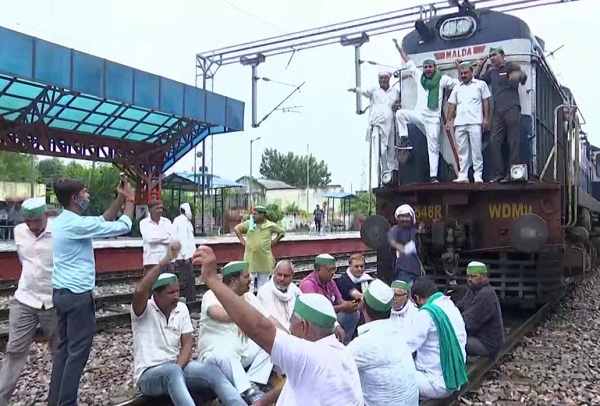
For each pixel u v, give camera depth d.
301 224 56.03
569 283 12.19
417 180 10.57
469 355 7.15
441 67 10.32
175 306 5.43
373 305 4.30
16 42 17.11
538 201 9.36
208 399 5.60
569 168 10.71
